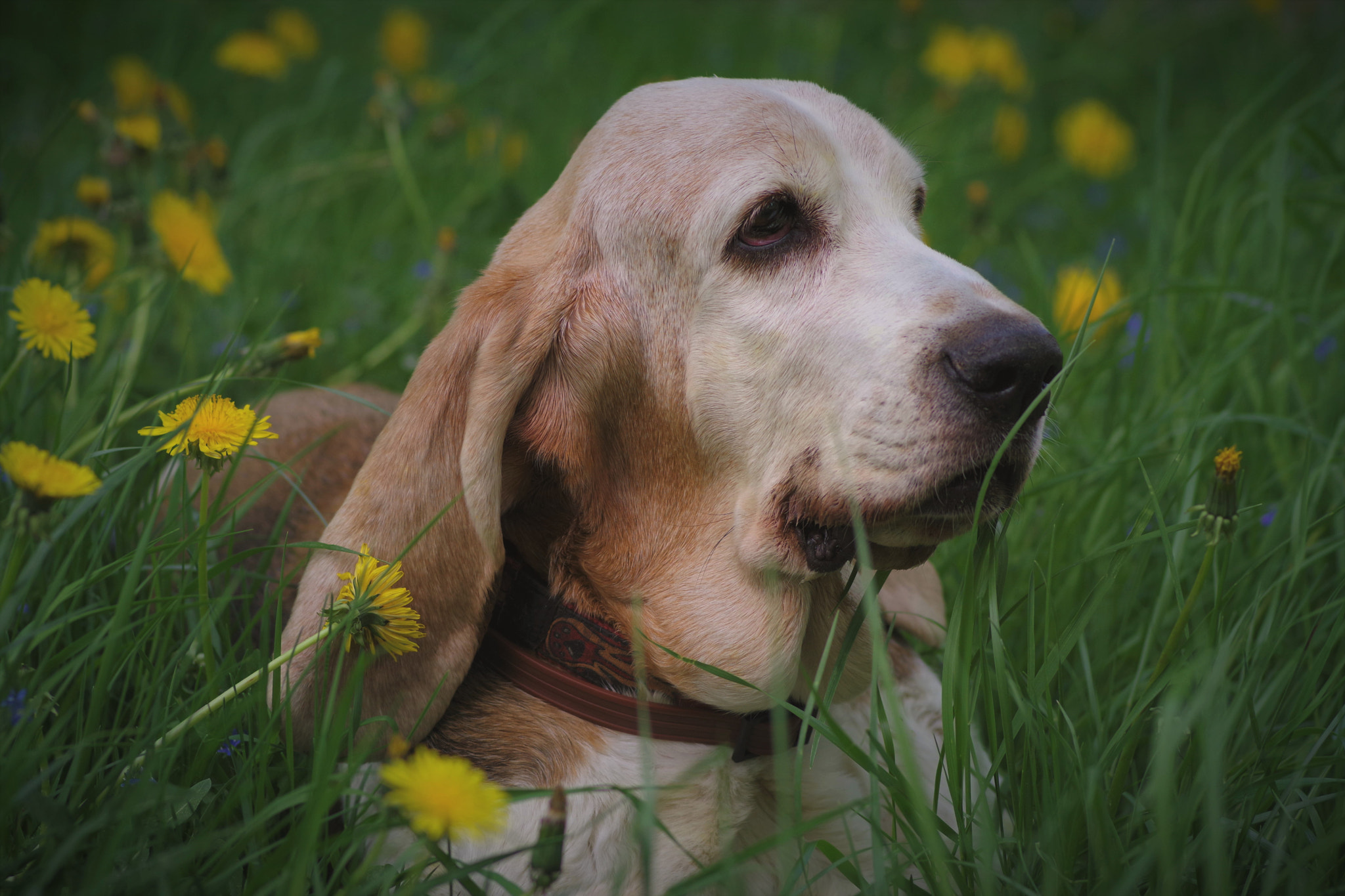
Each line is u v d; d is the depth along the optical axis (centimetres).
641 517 257
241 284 470
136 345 333
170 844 203
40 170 555
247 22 888
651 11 988
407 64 698
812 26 902
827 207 249
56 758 214
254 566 304
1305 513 267
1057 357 221
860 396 231
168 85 539
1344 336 379
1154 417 335
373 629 217
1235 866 207
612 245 255
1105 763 212
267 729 214
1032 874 210
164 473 319
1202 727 196
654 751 246
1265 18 934
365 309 462
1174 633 216
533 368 250
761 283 247
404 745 177
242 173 544
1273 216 354
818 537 241
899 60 779
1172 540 268
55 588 214
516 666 257
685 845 240
